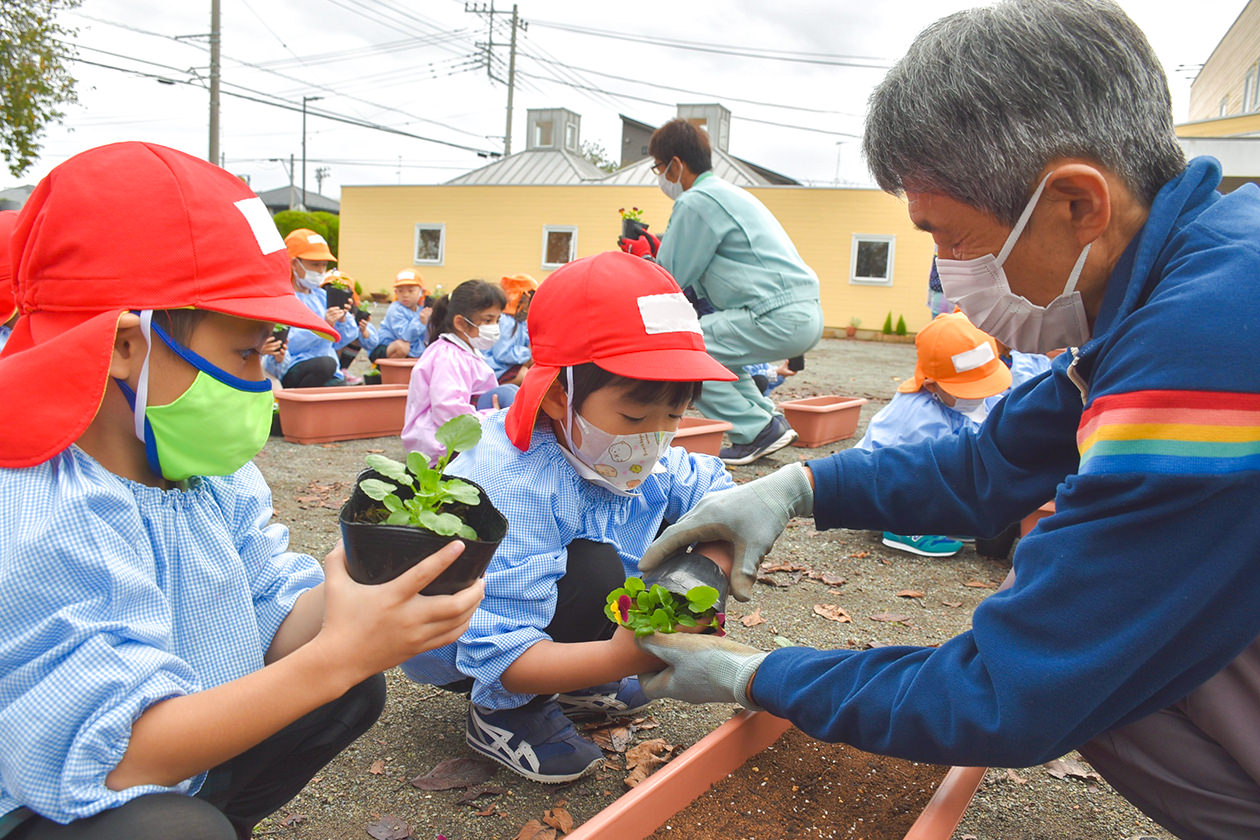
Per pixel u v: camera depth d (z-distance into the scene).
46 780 1.08
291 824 1.83
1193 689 1.29
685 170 5.72
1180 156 1.34
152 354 1.21
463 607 1.27
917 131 1.33
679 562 1.79
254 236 1.28
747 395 5.75
